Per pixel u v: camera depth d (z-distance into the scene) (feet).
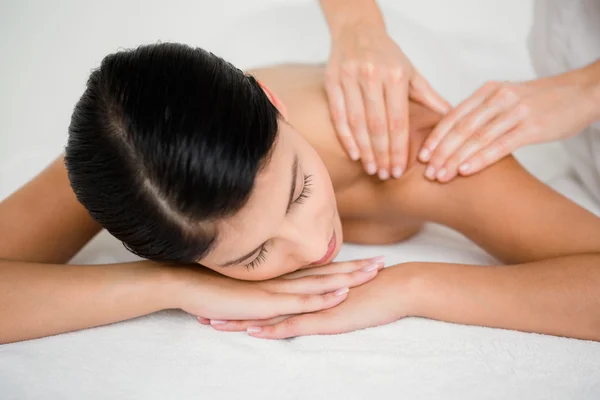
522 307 2.69
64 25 5.40
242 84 2.36
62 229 3.20
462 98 4.52
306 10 5.01
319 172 2.62
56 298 2.82
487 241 3.10
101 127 2.31
